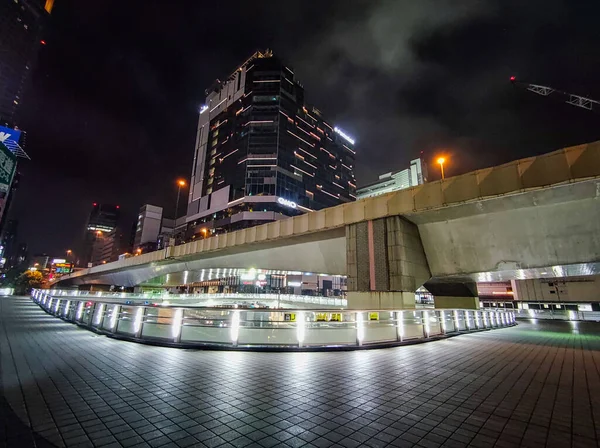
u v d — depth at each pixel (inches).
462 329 715.4
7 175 1528.1
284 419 185.9
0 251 5029.5
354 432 170.2
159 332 493.0
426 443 158.7
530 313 1489.9
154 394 224.5
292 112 4375.0
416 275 728.3
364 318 480.7
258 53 4793.3
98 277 2527.1
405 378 284.7
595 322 1198.9
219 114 4854.8
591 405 219.1
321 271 1058.1
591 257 575.8
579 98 2642.7
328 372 300.5
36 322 655.8
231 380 265.4
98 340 445.1
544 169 547.8
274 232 995.3
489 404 219.1
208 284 4330.7
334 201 4847.4
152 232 7140.8
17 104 5989.2
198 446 150.3
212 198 4389.8
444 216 700.7
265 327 420.2
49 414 184.4
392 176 7819.9
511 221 636.7
